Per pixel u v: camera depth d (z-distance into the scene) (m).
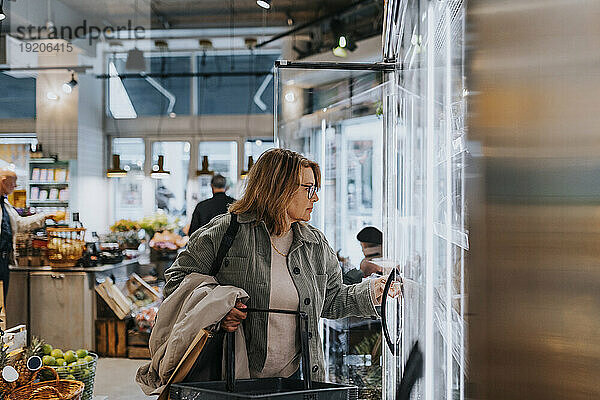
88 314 6.07
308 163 1.93
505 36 0.52
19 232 6.20
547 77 0.48
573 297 0.47
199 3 7.55
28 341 6.05
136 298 6.60
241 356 1.82
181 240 7.55
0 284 3.34
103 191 8.75
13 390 2.70
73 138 8.05
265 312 1.84
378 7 6.41
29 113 8.21
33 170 8.05
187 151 8.84
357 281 2.03
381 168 1.96
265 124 8.80
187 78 8.87
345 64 2.01
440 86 0.79
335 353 2.02
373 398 1.96
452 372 0.69
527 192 0.50
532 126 0.49
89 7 7.91
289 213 1.91
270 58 8.84
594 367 0.45
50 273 6.09
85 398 3.45
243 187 1.99
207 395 1.50
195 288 1.85
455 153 0.68
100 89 8.71
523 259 0.51
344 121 2.04
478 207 0.58
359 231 2.01
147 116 8.84
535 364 0.50
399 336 1.54
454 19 0.68
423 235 0.98
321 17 7.72
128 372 5.45
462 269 0.63
